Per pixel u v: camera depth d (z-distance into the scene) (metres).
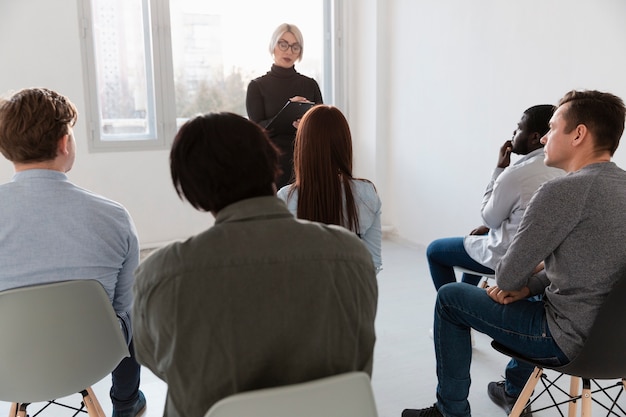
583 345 1.43
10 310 1.26
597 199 1.40
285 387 0.80
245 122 0.93
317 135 1.71
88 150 4.00
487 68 3.58
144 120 4.21
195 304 0.83
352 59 4.79
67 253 1.42
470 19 3.68
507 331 1.61
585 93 1.55
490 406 2.13
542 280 1.68
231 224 0.88
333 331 0.88
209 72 4.36
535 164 2.05
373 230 1.90
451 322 1.80
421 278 3.66
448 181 4.04
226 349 0.84
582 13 2.91
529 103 3.29
